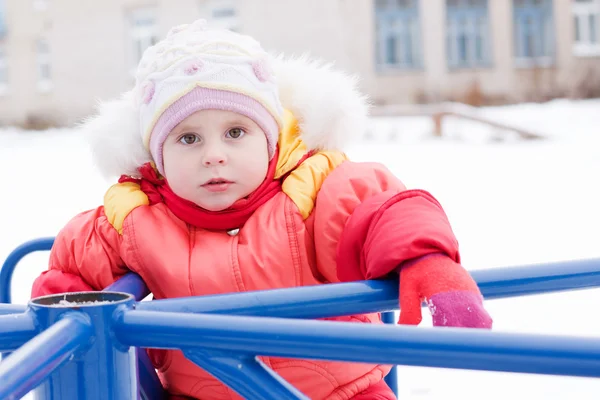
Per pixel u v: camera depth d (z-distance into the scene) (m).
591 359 0.56
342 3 17.77
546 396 1.73
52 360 0.61
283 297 0.80
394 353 0.61
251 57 1.10
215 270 1.05
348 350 0.62
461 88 18.17
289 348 0.64
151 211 1.13
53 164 9.05
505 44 18.31
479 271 0.85
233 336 0.66
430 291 0.79
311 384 1.05
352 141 1.22
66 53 18.69
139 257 1.08
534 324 2.29
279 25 17.70
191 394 1.09
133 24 18.75
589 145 9.45
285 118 1.18
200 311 0.79
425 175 6.82
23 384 0.57
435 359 0.60
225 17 18.27
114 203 1.13
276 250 1.06
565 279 0.83
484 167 7.37
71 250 1.13
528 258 3.36
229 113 1.06
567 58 18.41
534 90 18.27
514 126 11.02
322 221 1.05
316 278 1.09
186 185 1.07
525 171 6.92
